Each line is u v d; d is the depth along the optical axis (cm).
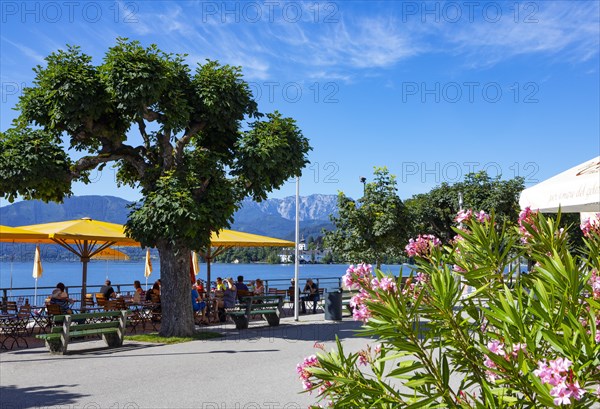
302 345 1445
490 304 291
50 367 1162
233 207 1598
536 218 358
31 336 1642
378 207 2347
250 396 895
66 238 1861
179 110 1537
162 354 1323
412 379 308
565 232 351
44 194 1572
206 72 1620
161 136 1631
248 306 1834
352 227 2395
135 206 1558
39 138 1505
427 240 377
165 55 1535
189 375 1070
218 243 2194
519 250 355
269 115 1648
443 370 309
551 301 273
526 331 270
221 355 1301
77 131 1608
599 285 315
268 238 2448
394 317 299
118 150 1681
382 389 324
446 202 3791
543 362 260
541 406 274
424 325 312
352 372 339
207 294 2150
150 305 1841
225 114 1617
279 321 1959
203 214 1513
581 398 256
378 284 315
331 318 2066
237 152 1617
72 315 1347
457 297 311
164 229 1497
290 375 1060
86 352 1362
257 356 1283
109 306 1781
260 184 1614
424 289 305
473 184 3753
